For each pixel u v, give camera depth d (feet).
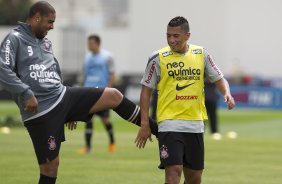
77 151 137.49
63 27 406.62
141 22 382.22
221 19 363.15
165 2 375.04
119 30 404.16
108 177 101.76
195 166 70.54
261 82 339.16
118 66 400.47
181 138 69.26
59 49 404.57
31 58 68.49
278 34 359.25
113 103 71.82
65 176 102.22
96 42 137.59
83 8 585.63
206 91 171.73
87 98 71.20
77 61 403.95
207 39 364.99
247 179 101.81
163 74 69.92
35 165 113.91
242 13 362.33
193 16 367.66
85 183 96.12
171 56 70.03
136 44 384.06
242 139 169.89
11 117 205.05
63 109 69.67
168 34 69.31
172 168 68.49
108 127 136.36
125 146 147.74
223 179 101.35
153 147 145.59
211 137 172.24
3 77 66.64
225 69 362.94
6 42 67.82
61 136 69.67
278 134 196.75
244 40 362.33
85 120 72.02
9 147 142.31
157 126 71.46
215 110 173.99
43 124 68.54
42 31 69.26
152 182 97.50
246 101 307.99
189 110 69.56
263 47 361.30
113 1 587.27
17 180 97.91
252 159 127.03
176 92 69.51
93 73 137.49
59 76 71.36
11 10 475.31
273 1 358.84
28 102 66.49
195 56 70.38
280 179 102.42
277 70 360.69
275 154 135.64
